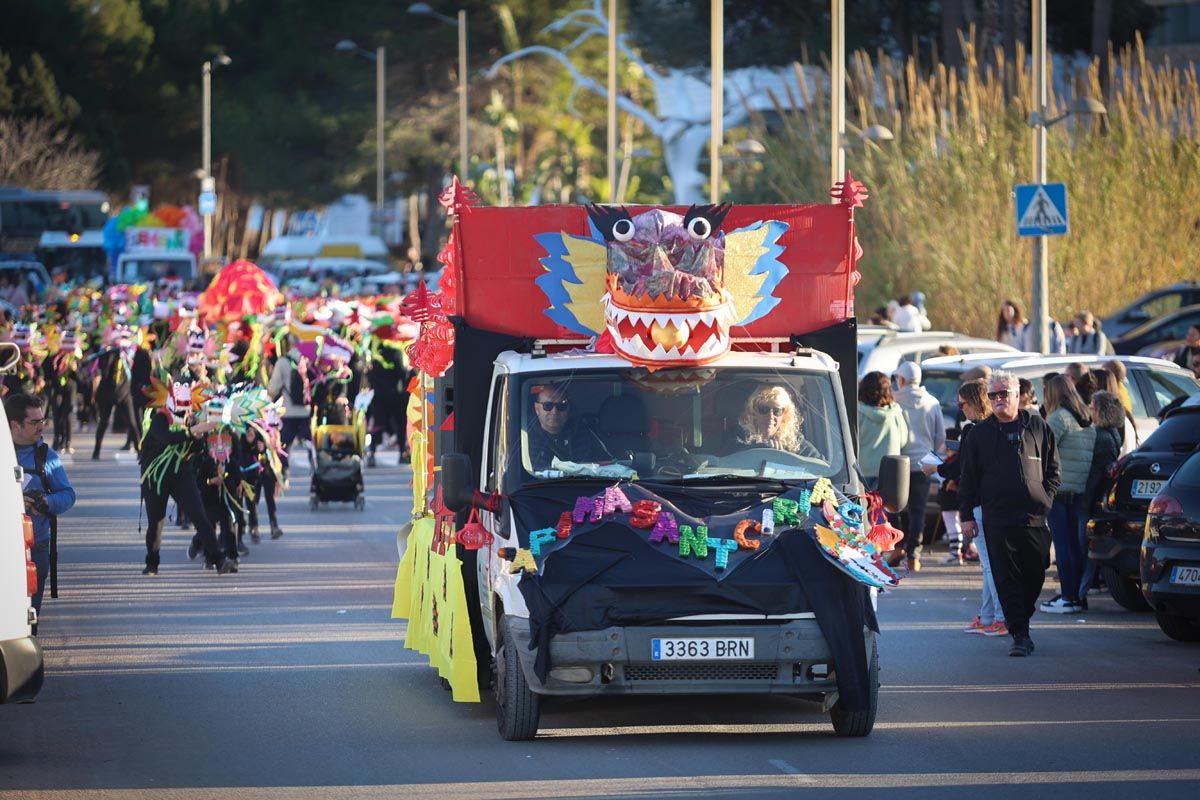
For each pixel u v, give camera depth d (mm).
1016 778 23266
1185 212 78625
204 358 46188
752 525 24672
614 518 24734
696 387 26422
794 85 135250
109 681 31234
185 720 27719
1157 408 49344
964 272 79250
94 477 71688
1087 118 81250
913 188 82438
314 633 36406
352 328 73812
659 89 176250
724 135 152125
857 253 27766
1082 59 134125
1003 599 33562
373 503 63594
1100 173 79125
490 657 29141
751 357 26859
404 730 26750
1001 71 85250
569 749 25234
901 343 56812
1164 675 31391
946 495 46719
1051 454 33688
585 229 27375
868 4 132250
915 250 81438
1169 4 135000
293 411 62250
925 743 25516
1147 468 37812
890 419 44250
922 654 33656
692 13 142000
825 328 27719
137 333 77625
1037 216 61125
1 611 23750
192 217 188000
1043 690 29891
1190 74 80938
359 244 194125
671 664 24000
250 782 23359
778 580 24141
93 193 193250
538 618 23984
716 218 27500
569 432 26141
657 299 26016
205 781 23438
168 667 32625
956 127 82750
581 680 24156
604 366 26531
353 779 23438
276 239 199125
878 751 24969
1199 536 33406
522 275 27391
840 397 26750
